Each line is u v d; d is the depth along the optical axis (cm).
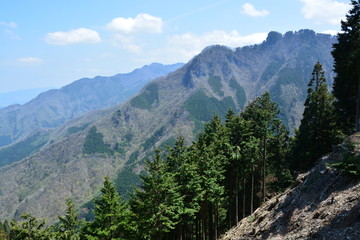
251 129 4300
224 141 3869
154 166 2809
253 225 2525
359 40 3519
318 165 2311
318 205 1817
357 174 1755
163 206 2678
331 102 4022
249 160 3888
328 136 3756
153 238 3009
